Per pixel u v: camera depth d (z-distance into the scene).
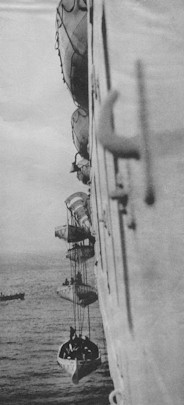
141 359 21.94
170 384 20.36
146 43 20.50
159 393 20.70
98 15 23.34
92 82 25.14
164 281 20.48
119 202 22.05
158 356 20.73
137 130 20.73
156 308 20.83
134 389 22.31
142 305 21.34
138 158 20.80
